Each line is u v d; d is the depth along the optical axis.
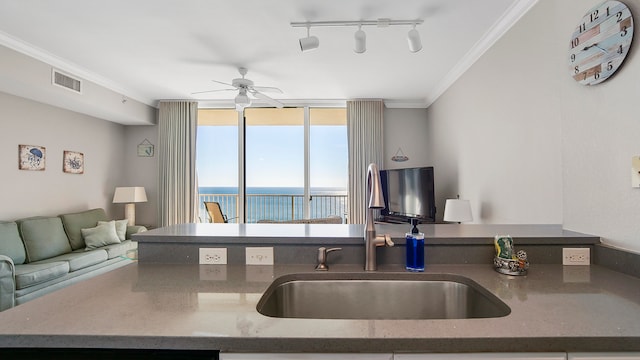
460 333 0.69
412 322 0.75
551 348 0.68
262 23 2.46
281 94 4.46
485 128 2.76
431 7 2.22
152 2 2.16
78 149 4.11
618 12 1.20
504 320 0.76
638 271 1.10
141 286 1.01
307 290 1.17
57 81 3.19
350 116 4.73
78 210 4.10
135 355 0.71
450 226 1.62
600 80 1.27
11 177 3.30
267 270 1.20
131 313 0.80
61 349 0.72
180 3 2.17
